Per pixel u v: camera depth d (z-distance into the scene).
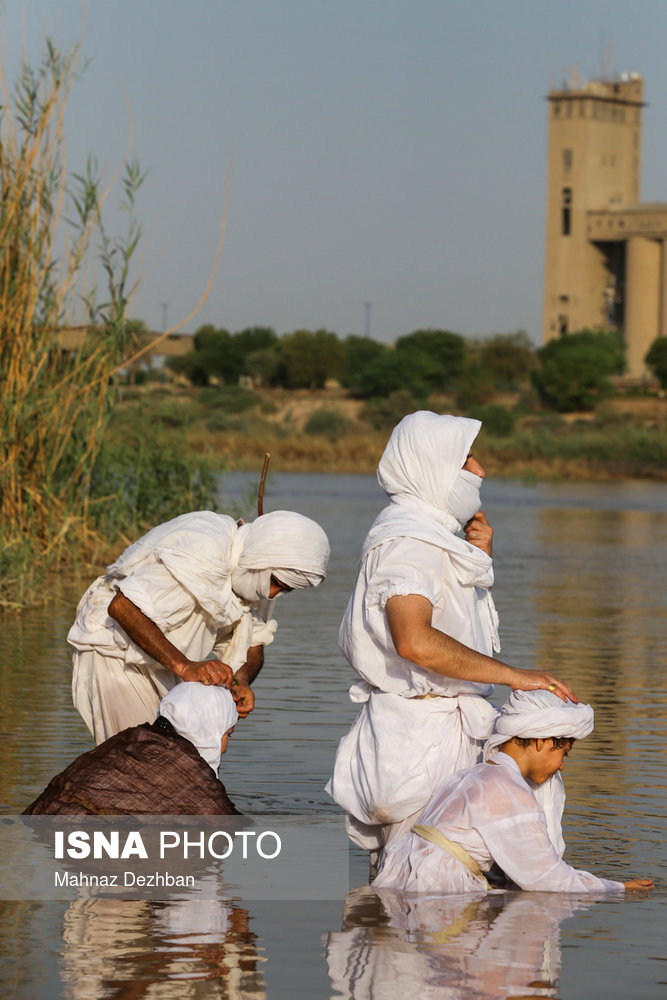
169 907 5.61
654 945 5.23
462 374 145.62
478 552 6.48
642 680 11.55
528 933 5.36
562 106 197.50
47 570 17.23
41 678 10.96
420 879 5.96
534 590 19.09
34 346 17.11
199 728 7.13
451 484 6.54
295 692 10.74
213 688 7.26
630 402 130.75
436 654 6.19
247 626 7.66
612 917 5.59
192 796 7.02
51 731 8.92
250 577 7.44
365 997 4.63
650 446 68.62
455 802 6.11
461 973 4.88
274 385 148.00
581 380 131.62
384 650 6.46
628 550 26.48
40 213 16.83
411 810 6.34
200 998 4.60
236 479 51.25
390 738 6.37
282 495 43.00
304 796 7.55
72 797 6.97
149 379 22.38
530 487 54.94
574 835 6.85
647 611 16.78
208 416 89.19
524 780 6.16
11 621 14.43
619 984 4.79
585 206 196.62
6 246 16.72
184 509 21.09
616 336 159.38
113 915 5.48
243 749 8.66
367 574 6.50
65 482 18.34
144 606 7.33
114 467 20.19
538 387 137.88
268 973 4.85
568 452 69.94
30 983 4.71
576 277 197.38
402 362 133.62
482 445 71.12
